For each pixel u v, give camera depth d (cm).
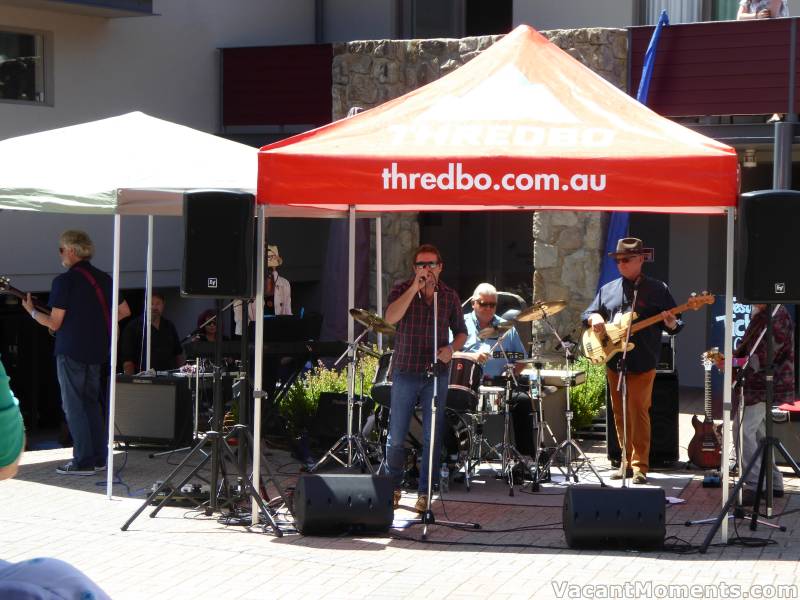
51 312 906
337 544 681
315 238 1722
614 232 1230
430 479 724
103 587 589
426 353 743
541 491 849
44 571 240
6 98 1337
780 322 796
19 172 852
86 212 818
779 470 876
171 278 1527
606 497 665
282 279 1220
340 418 957
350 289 967
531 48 796
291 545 679
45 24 1364
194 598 571
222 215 681
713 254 1518
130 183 812
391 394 757
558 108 729
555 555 654
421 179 668
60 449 1049
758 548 670
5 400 257
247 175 852
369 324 752
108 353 920
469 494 838
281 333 988
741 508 738
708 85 1243
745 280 659
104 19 1427
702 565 630
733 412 825
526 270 1580
